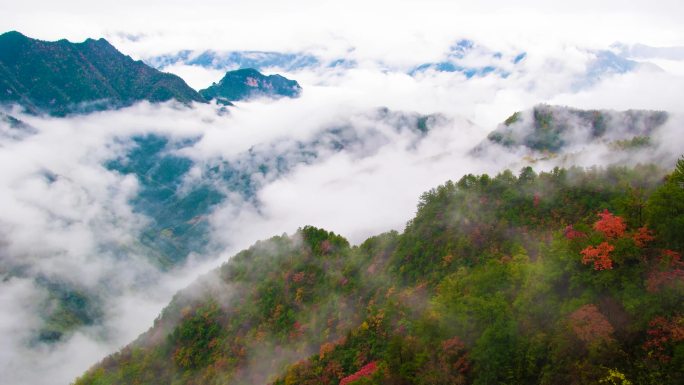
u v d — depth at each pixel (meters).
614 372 43.41
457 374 56.38
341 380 89.12
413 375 60.25
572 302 51.00
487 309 58.75
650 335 44.69
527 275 62.22
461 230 120.81
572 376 46.28
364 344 95.00
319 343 125.62
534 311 54.81
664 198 50.59
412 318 92.69
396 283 122.81
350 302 132.25
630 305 46.66
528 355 50.97
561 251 57.75
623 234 52.94
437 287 96.69
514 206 118.25
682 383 40.78
